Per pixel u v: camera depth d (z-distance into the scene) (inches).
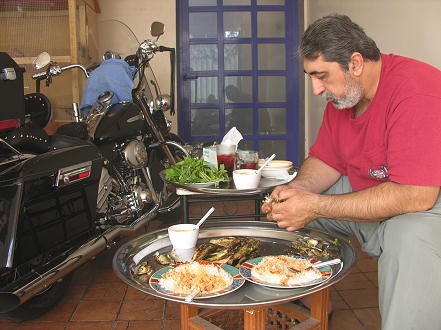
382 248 51.3
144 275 47.0
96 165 76.4
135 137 99.5
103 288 89.2
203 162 75.6
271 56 186.2
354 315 74.5
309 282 43.7
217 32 182.9
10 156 63.7
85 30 148.0
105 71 94.6
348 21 51.6
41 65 88.8
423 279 45.4
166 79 178.7
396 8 112.7
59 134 81.0
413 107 48.9
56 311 79.5
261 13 183.9
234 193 65.2
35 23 134.6
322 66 51.1
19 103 65.5
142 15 175.3
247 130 189.0
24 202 62.1
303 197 51.7
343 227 65.2
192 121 187.0
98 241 77.2
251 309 41.7
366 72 52.1
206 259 49.8
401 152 48.8
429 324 45.6
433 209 48.6
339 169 66.4
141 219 93.0
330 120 65.5
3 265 59.9
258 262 48.8
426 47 99.0
